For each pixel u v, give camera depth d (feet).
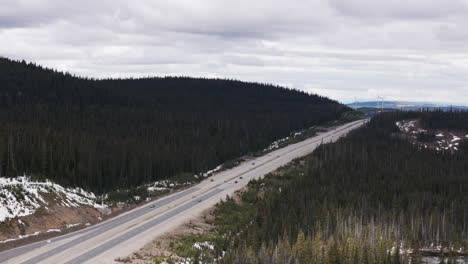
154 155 424.46
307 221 309.01
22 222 239.71
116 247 228.84
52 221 256.32
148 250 231.71
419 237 335.47
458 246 328.08
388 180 432.25
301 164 504.84
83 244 229.86
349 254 259.80
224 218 322.75
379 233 296.92
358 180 427.33
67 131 414.41
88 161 351.67
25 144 327.06
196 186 415.03
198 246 252.21
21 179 295.48
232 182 432.25
